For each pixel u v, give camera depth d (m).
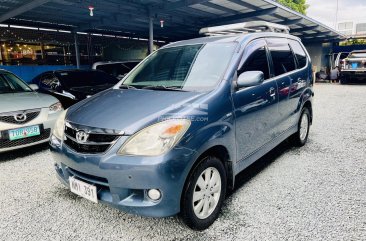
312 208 2.50
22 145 3.88
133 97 2.50
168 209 1.96
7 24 11.07
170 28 14.06
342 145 4.31
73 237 2.20
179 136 1.95
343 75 15.02
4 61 12.07
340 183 2.99
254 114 2.76
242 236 2.14
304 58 4.23
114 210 2.59
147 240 2.14
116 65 9.17
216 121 2.23
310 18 12.53
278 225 2.26
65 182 2.43
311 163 3.59
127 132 1.97
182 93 2.42
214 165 2.25
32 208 2.64
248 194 2.80
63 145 2.32
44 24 11.91
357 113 6.81
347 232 2.14
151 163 1.87
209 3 9.01
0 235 2.23
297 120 3.94
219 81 2.48
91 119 2.19
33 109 3.98
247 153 2.75
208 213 2.26
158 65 3.15
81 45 14.58
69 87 6.34
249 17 10.24
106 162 1.97
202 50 2.98
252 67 2.87
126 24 12.54
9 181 3.24
